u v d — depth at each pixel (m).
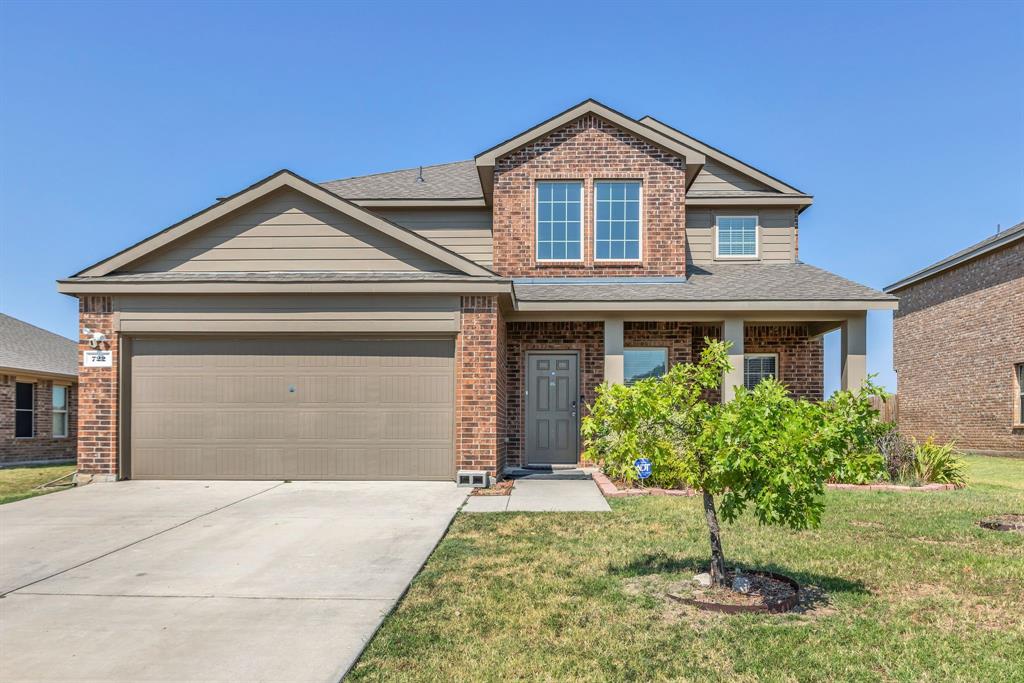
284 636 4.74
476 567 6.36
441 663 4.29
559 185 14.12
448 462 11.34
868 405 5.35
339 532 7.80
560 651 4.44
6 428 18.14
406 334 11.38
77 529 8.00
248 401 11.48
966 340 20.77
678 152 13.91
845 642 4.53
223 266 11.84
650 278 13.84
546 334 14.02
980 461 17.44
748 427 5.09
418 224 15.61
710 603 5.20
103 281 11.19
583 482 11.71
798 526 5.23
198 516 8.67
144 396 11.54
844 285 13.38
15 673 4.18
